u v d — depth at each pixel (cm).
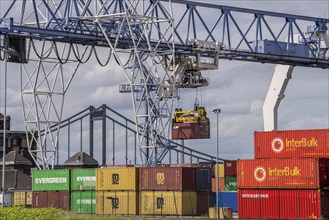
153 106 15400
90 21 14788
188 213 12344
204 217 11806
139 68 14988
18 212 9562
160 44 15612
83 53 15062
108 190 12962
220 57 16688
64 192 13512
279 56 17088
